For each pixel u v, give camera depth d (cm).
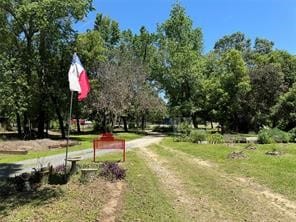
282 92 5253
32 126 5472
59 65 4381
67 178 1444
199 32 6247
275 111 4284
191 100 5834
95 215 995
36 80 4238
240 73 5216
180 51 5966
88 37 4681
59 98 4369
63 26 4250
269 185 1382
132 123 7688
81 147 3058
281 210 1066
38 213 1029
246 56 6481
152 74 6122
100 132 5903
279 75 5344
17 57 4066
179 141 3612
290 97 4153
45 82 4322
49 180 1412
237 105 5250
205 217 995
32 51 4203
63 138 4338
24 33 4200
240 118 5419
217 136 3466
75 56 1492
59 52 4375
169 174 1642
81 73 1501
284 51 6172
